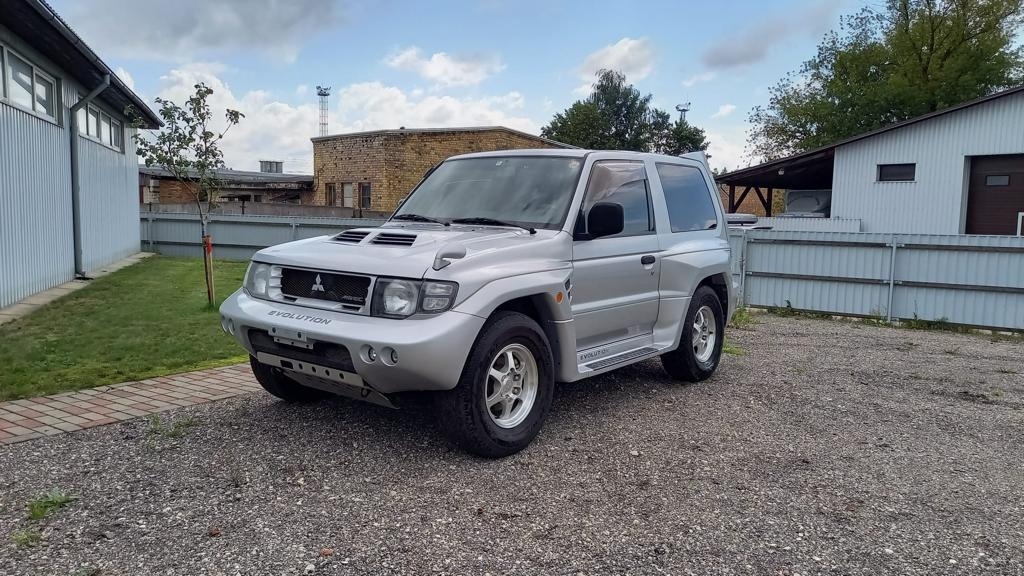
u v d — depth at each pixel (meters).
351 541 3.14
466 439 4.09
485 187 5.32
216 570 2.87
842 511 3.61
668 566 2.99
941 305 11.27
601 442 4.63
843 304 12.16
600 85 64.12
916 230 22.02
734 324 10.73
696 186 6.68
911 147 21.91
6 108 9.82
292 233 17.78
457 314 3.85
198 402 5.28
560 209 4.90
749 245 13.02
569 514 3.48
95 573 2.82
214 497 3.58
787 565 3.03
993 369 7.54
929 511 3.64
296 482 3.80
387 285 3.90
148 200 30.38
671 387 6.25
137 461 4.07
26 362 6.39
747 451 4.52
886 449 4.64
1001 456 4.55
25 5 8.69
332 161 29.25
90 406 5.14
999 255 10.74
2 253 9.69
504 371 4.32
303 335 3.98
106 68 12.08
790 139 47.31
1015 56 36.97
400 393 4.07
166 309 9.56
